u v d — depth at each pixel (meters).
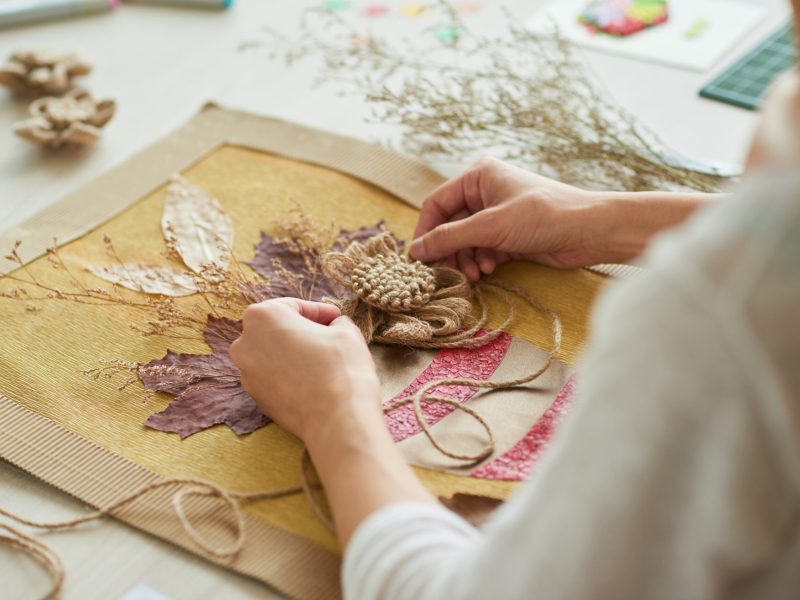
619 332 0.42
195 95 1.51
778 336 0.38
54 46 1.65
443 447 0.87
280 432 0.90
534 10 1.67
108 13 1.76
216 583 0.77
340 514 0.69
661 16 1.60
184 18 1.74
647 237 0.99
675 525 0.44
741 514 0.41
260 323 0.86
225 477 0.86
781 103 0.42
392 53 1.58
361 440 0.73
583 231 1.01
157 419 0.92
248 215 1.20
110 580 0.77
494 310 1.05
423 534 0.61
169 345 1.01
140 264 1.12
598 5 1.64
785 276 0.38
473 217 1.05
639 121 1.38
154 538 0.81
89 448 0.89
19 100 1.53
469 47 1.58
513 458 0.86
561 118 1.27
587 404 0.44
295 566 0.77
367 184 1.26
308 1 1.77
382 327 1.02
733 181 1.20
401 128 1.41
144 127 1.43
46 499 0.85
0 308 1.06
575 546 0.45
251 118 1.39
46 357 0.99
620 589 0.45
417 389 0.94
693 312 0.40
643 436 0.42
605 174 1.23
